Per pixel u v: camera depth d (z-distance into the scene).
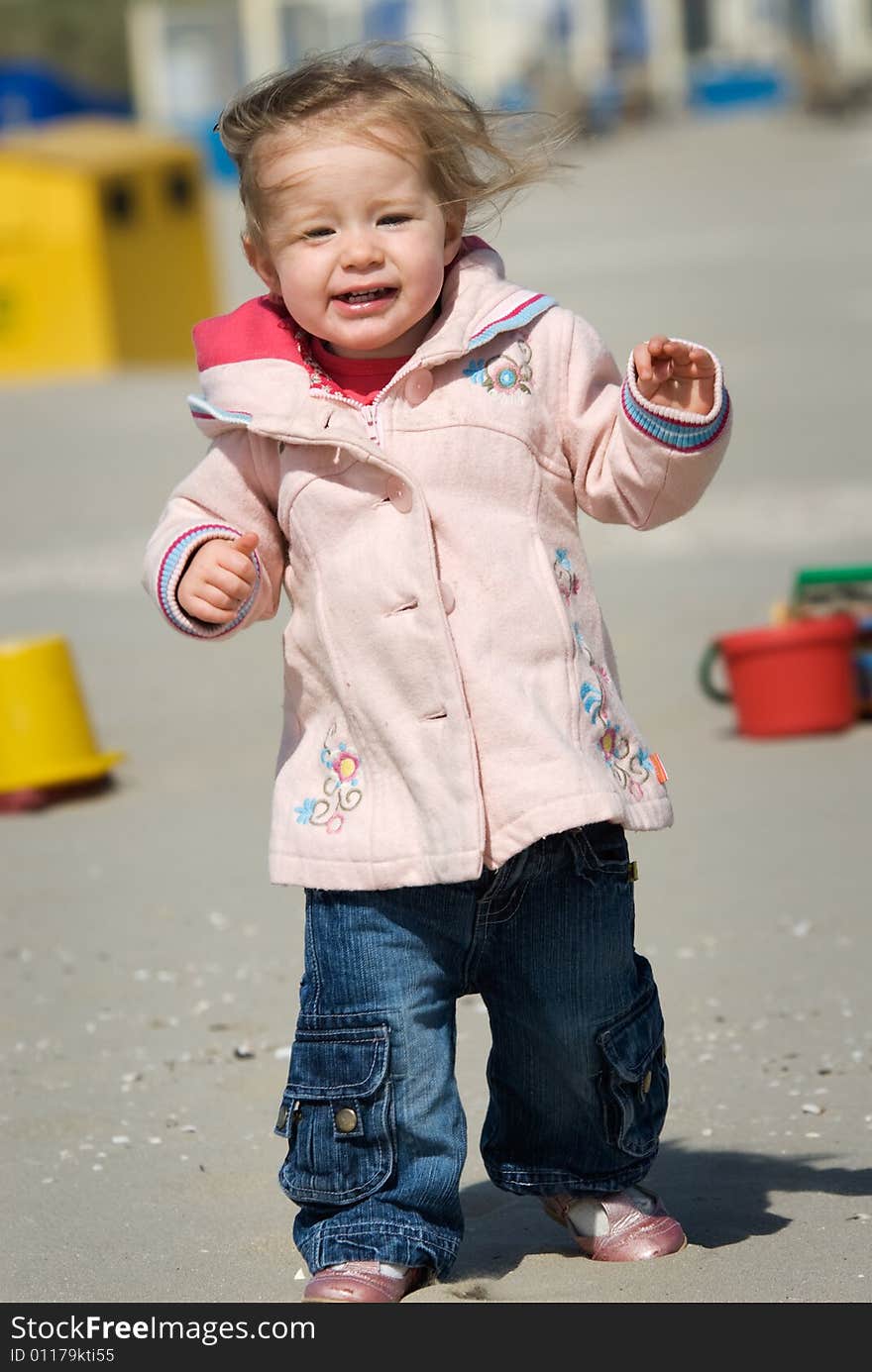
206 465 8.45
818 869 14.45
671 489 8.08
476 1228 8.91
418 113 8.01
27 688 18.73
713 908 13.71
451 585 7.94
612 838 8.07
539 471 8.16
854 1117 9.93
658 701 20.30
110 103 97.06
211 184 121.81
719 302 51.41
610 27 138.38
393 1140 7.86
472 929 7.90
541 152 8.43
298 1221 8.23
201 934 14.03
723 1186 9.12
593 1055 8.09
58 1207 9.41
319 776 8.07
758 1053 10.95
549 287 56.66
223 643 24.81
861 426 35.06
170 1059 11.52
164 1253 8.77
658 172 102.56
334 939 7.95
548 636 7.93
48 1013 12.53
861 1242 8.32
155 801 18.22
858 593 19.75
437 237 8.09
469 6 130.62
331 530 8.08
